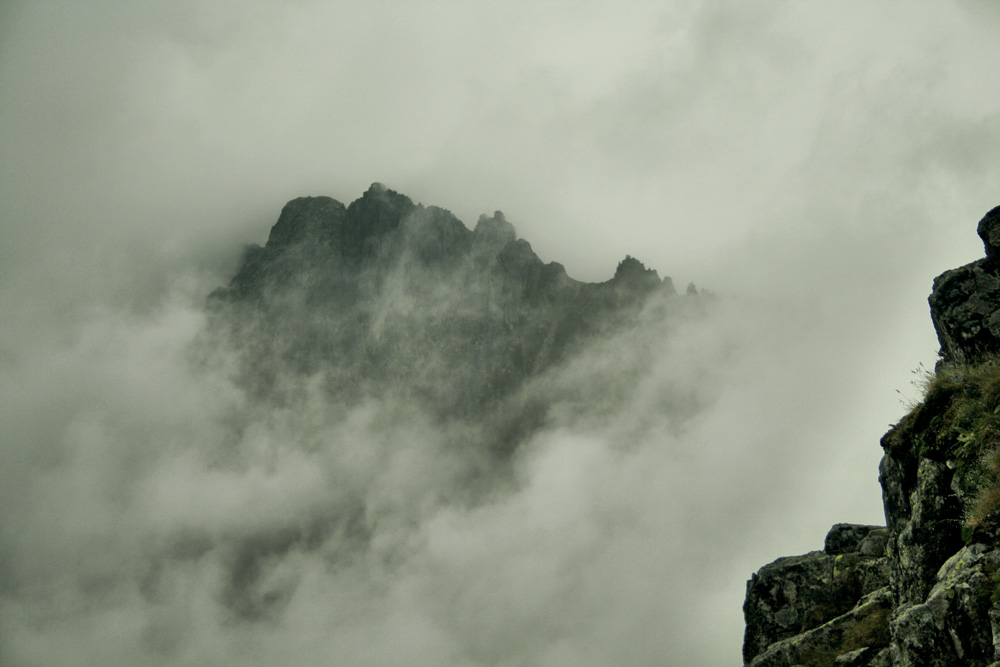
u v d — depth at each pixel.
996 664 8.30
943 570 10.75
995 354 12.70
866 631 13.97
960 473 11.41
